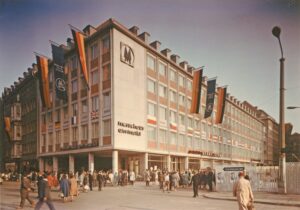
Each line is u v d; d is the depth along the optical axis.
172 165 44.28
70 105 40.03
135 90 36.50
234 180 23.16
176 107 45.00
